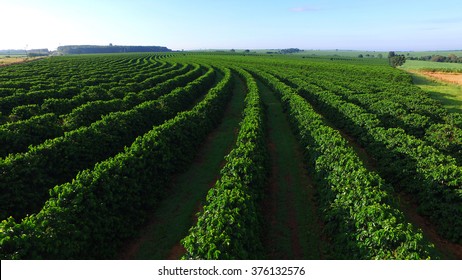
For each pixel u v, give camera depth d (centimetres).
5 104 3095
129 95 3416
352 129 2691
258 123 2298
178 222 1484
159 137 1873
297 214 1547
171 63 10644
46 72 6456
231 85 5100
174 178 1914
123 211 1380
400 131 2116
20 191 1448
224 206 1160
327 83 4831
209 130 2791
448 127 2344
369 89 4434
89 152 1872
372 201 1212
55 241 1024
